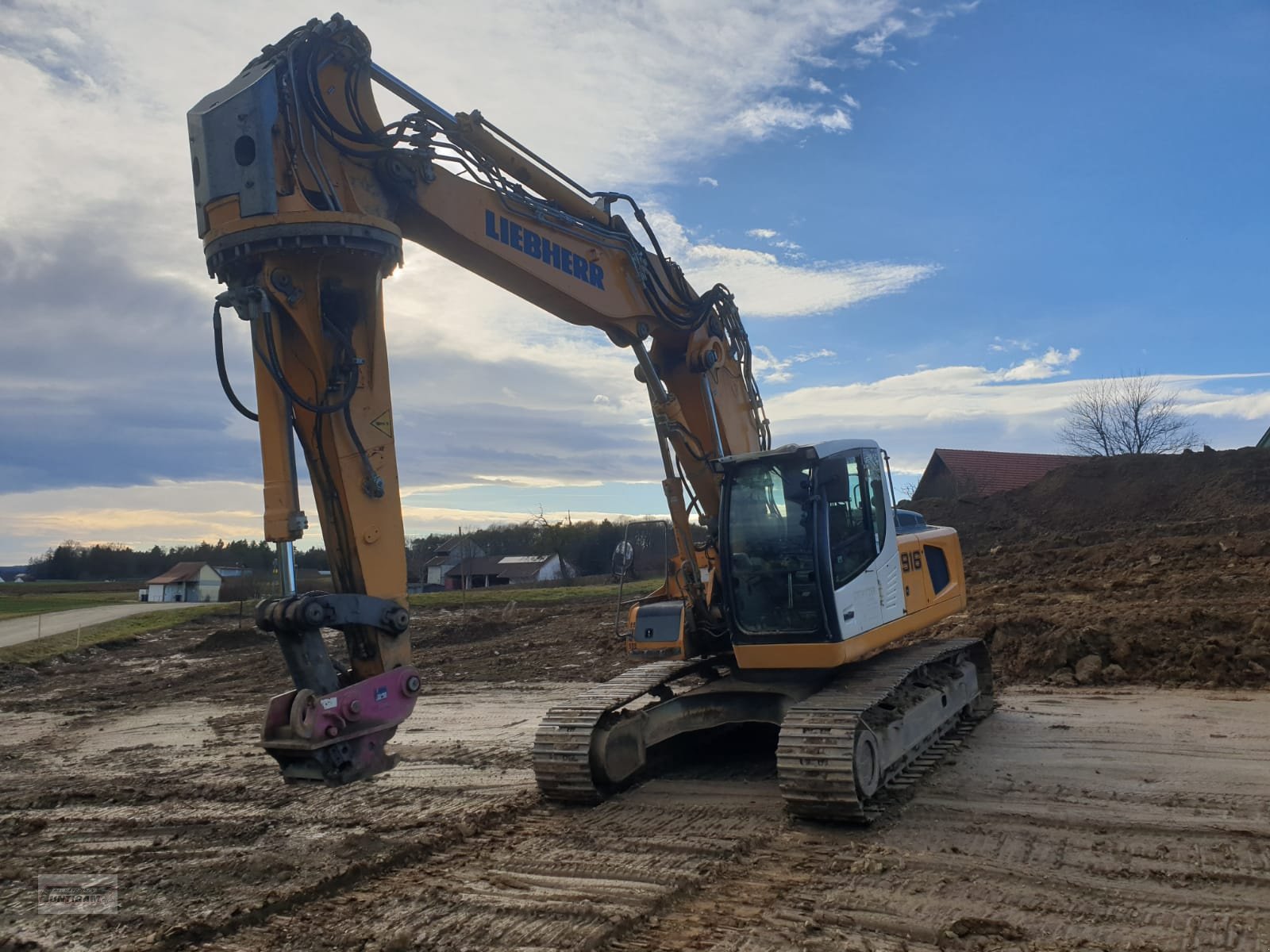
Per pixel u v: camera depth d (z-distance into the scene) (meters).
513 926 4.89
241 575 57.38
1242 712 9.52
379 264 5.63
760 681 7.95
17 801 8.77
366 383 5.71
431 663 18.98
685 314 8.22
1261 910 4.72
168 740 12.41
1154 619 12.12
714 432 8.38
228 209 5.33
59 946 4.98
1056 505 26.06
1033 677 12.18
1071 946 4.38
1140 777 7.25
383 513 5.72
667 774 8.15
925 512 28.17
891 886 5.23
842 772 6.13
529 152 6.91
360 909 5.25
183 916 5.27
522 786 8.05
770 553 7.43
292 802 7.98
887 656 8.45
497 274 6.89
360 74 5.94
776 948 4.51
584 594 35.69
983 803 6.79
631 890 5.32
